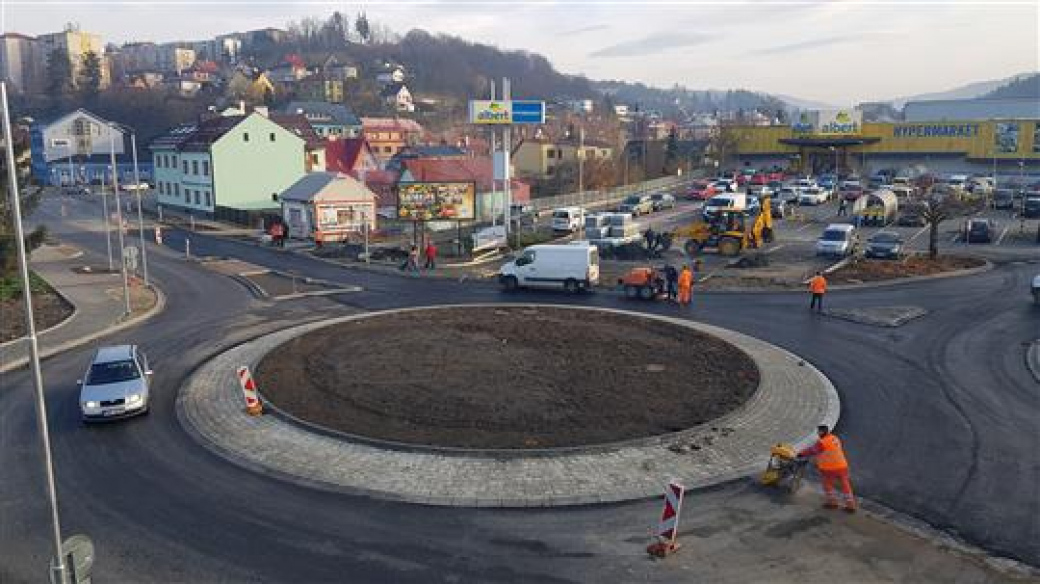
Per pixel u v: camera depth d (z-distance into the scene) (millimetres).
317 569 11594
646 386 19609
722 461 15359
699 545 12273
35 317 29391
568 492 14016
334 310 30594
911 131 96875
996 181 80062
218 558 11938
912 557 11898
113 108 155250
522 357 22219
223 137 66000
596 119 183500
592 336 24828
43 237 34938
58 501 13977
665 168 102562
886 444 16328
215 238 54625
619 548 12195
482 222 60562
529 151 101312
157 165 76125
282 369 21312
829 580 11266
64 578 9500
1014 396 19312
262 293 34188
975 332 25766
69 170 104125
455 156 95938
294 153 70312
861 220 56188
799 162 100688
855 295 32344
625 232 46250
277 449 16094
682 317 28719
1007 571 11516
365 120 139250
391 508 13539
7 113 9195
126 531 12836
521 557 11922
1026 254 42562
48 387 20828
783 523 12984
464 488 14180
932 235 40062
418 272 39719
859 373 21344
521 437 16234
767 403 18641
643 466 15039
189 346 25062
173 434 17250
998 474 14836
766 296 32531
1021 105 126250
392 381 20000
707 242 44031
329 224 52531
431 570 11547
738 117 183875
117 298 32812
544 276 34250
